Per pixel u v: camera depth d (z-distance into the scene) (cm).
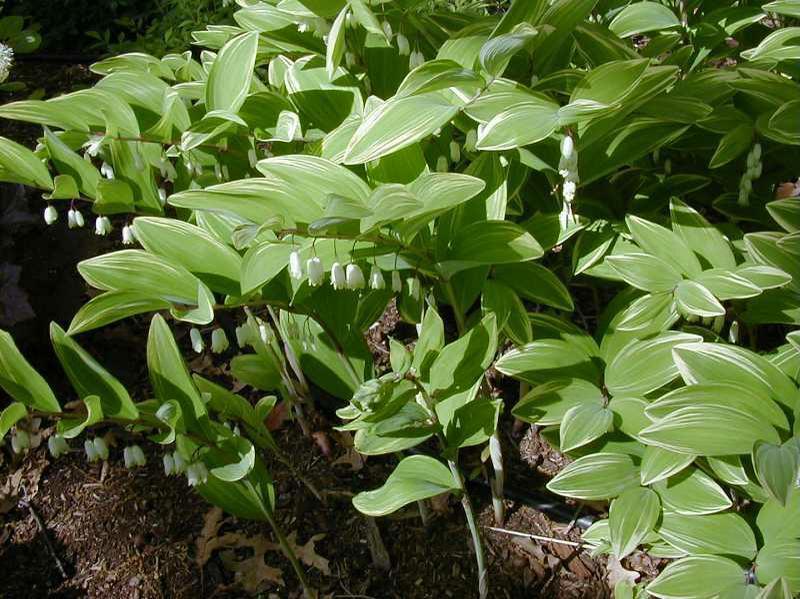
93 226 142
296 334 90
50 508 109
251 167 99
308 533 104
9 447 114
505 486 106
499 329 84
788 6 88
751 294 79
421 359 86
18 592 101
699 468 82
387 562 100
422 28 95
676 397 74
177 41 175
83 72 196
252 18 99
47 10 213
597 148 87
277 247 76
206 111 90
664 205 97
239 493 86
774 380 76
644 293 92
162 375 77
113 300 74
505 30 79
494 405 83
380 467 110
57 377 122
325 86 95
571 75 82
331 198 70
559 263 108
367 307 92
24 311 111
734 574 75
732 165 101
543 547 101
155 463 113
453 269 82
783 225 83
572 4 79
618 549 77
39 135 166
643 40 167
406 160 83
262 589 99
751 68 90
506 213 91
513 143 73
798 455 70
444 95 80
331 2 87
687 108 83
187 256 80
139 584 101
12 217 120
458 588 98
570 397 85
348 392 96
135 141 90
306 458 111
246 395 120
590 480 82
